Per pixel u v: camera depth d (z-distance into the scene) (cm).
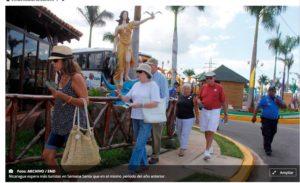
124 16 934
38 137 509
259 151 905
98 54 1938
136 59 1087
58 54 378
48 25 992
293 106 3691
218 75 3288
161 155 697
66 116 383
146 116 520
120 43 930
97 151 388
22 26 937
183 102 687
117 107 683
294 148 968
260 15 2702
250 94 2805
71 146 373
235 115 2092
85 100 381
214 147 838
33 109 498
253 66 2827
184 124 690
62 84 389
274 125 851
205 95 674
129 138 686
